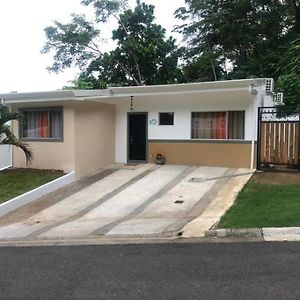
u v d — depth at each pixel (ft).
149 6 101.04
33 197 45.24
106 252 24.93
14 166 58.34
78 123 54.29
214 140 54.49
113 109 60.85
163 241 26.96
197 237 27.30
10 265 23.24
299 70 65.62
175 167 55.26
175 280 18.94
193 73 98.43
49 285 19.17
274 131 47.75
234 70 88.22
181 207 37.32
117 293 17.67
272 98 54.49
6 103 56.59
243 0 84.43
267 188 39.86
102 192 45.96
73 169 53.52
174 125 57.21
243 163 52.60
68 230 31.99
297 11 82.58
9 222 37.81
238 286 17.76
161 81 98.99
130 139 60.39
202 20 90.68
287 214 29.60
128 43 96.63
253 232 26.84
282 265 20.36
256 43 85.20
